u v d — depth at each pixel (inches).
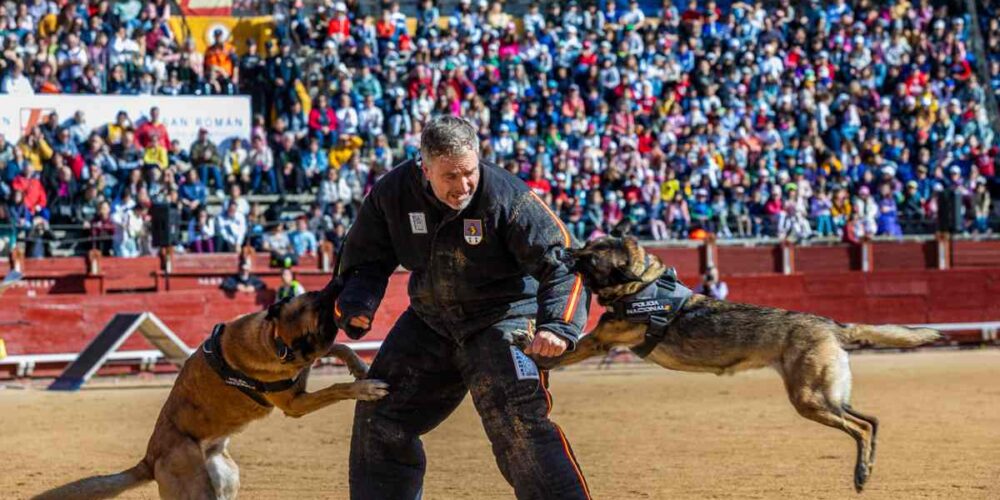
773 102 933.8
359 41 901.2
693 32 969.5
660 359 292.8
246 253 749.9
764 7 1019.9
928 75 986.1
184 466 223.5
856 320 804.0
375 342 725.3
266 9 932.6
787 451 355.3
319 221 786.8
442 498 287.1
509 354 187.6
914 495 282.2
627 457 348.2
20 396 557.3
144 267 741.3
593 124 879.1
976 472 311.3
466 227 183.9
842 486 296.0
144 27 854.5
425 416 199.3
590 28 967.0
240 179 805.2
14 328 671.8
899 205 914.1
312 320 208.8
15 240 737.6
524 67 912.3
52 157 756.6
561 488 185.2
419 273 192.1
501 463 190.5
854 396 506.6
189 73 835.4
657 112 903.7
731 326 289.3
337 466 340.8
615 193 827.4
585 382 600.1
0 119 767.7
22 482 316.8
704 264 826.8
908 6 1041.5
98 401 527.2
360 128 846.5
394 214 189.0
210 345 222.7
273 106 850.8
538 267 184.1
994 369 633.0
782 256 843.4
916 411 449.4
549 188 813.9
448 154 173.5
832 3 1017.5
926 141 944.3
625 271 277.9
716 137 894.4
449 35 934.4
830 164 906.1
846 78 975.0
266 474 327.0
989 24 1058.1
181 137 804.6
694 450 360.2
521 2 1013.8
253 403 222.2
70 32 817.5
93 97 786.2
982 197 914.1
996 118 1001.5
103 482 221.5
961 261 866.8
